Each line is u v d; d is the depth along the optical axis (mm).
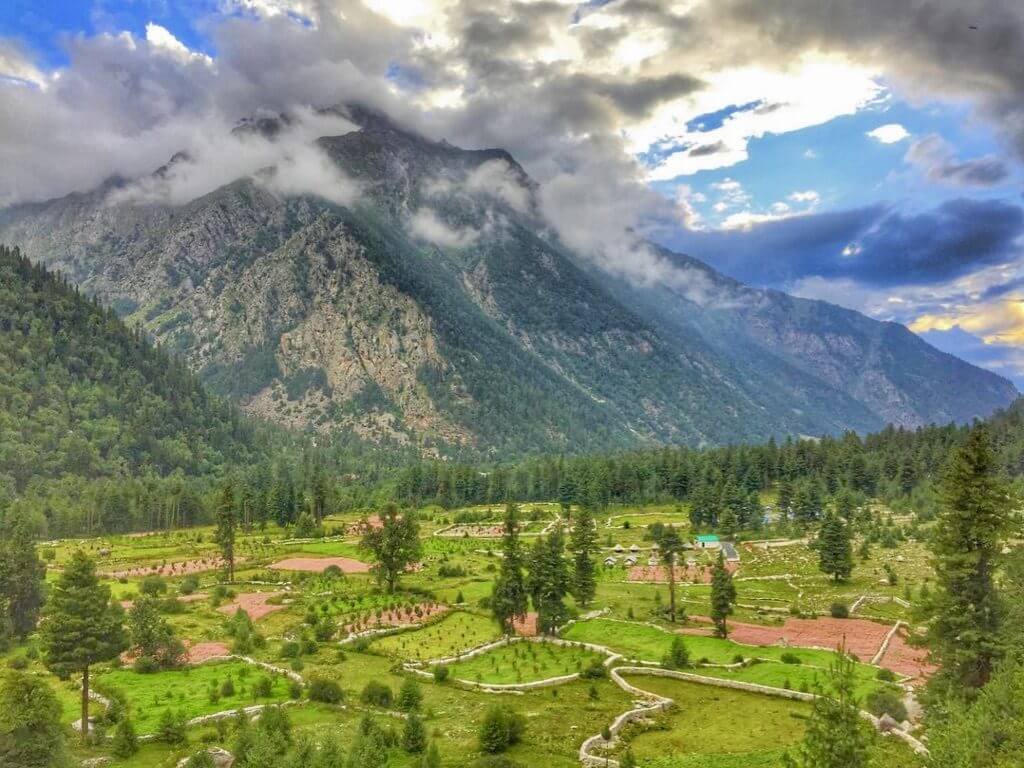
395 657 91500
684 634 99812
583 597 117500
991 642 54938
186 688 76500
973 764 40125
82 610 63219
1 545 105188
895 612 112375
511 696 75625
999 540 58312
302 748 51688
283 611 114938
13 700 50938
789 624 106062
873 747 46594
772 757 56062
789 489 192125
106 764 56531
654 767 55375
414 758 57875
